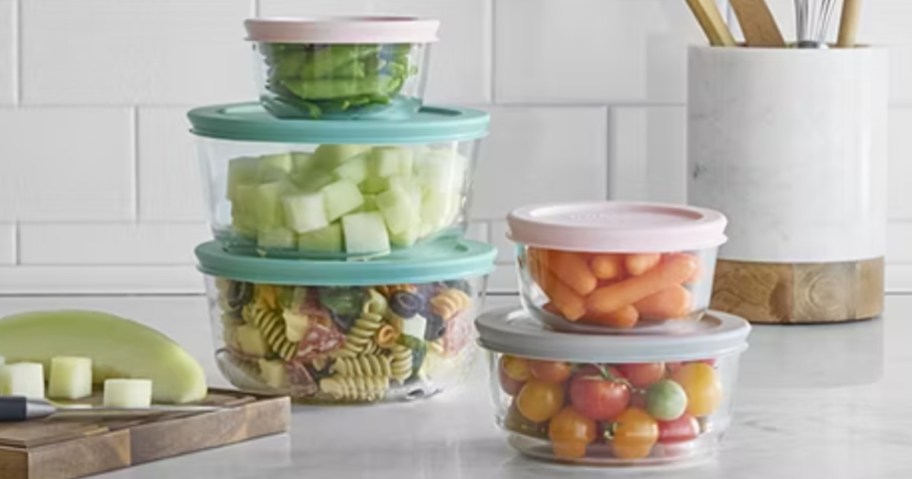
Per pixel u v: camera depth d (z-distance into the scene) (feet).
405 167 4.05
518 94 5.55
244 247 4.11
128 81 5.55
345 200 4.00
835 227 5.01
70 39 5.53
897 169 5.57
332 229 4.01
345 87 4.06
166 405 3.76
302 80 4.06
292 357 4.02
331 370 4.03
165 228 5.59
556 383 3.53
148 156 5.57
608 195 5.56
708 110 5.02
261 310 4.04
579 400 3.51
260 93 4.16
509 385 3.60
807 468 3.52
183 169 5.58
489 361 3.68
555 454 3.55
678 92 5.55
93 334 3.95
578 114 5.55
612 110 5.55
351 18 4.32
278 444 3.71
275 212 4.02
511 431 3.61
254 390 4.10
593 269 3.54
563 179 5.57
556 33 5.53
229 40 5.54
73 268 5.59
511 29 5.53
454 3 5.52
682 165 5.55
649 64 5.55
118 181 5.57
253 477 3.43
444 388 4.18
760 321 5.07
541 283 3.59
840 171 4.98
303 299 4.01
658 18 5.54
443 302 4.09
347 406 4.09
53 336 3.97
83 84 5.55
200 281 5.61
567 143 5.56
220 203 4.15
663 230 3.53
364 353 4.03
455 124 4.09
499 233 5.57
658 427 3.51
